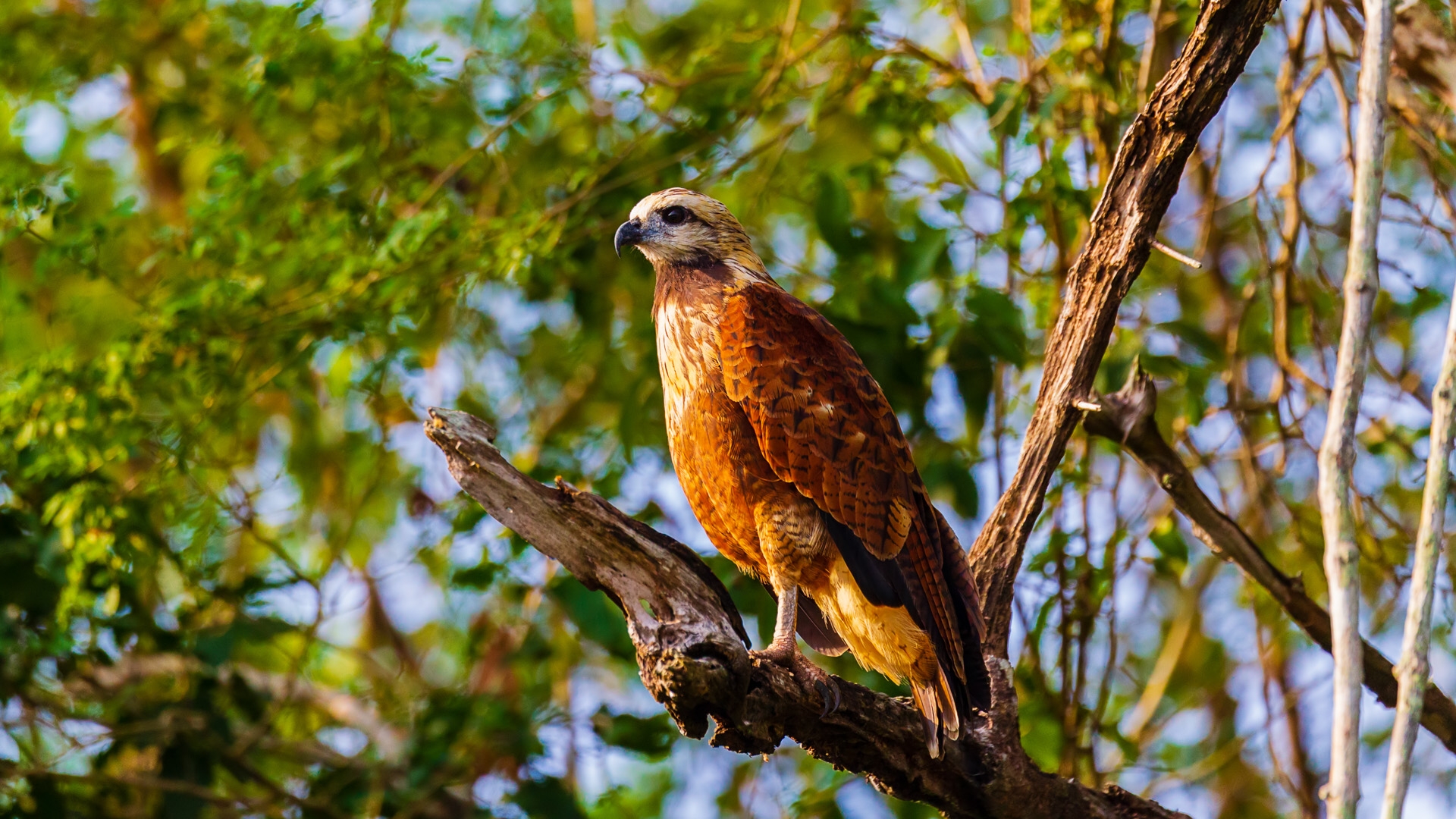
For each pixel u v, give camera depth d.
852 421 7.95
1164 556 10.91
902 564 7.82
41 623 12.19
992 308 10.77
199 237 11.63
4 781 11.66
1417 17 9.46
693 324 8.30
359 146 11.82
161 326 11.22
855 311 11.10
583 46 12.25
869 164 12.03
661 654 6.13
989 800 7.34
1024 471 7.89
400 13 11.88
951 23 13.12
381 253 11.20
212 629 11.80
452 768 12.31
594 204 12.41
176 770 12.10
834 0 13.32
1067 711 10.60
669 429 8.52
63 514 10.84
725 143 11.95
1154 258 12.95
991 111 11.83
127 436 11.43
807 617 8.93
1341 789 4.67
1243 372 12.38
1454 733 8.11
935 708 7.42
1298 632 12.51
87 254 11.56
